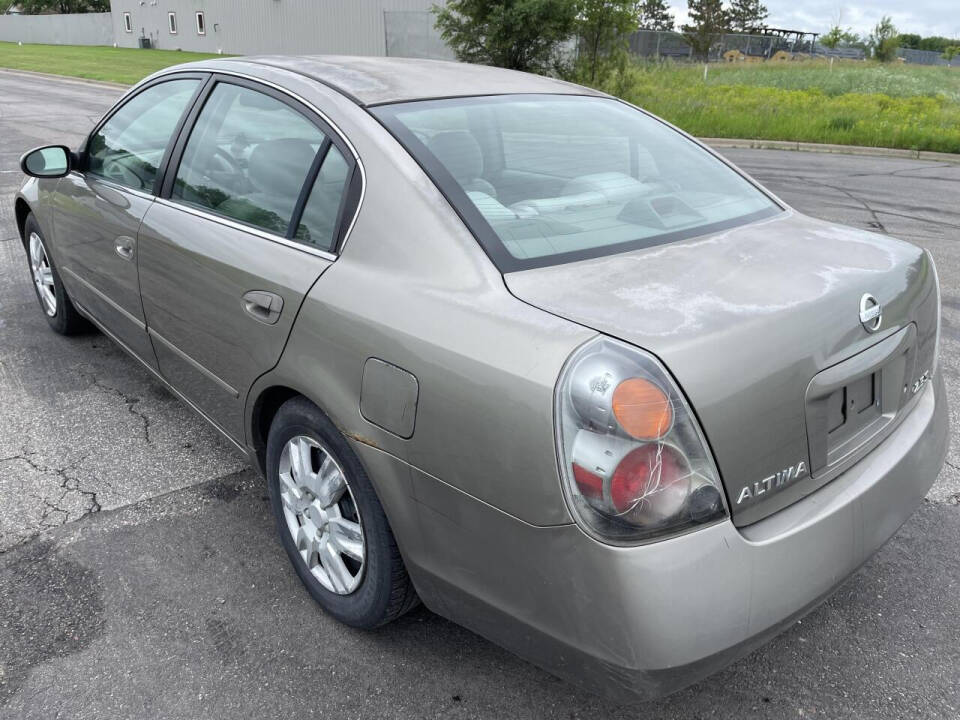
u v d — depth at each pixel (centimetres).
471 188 219
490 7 1717
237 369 257
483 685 224
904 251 234
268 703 217
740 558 170
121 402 393
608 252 210
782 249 223
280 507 259
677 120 1664
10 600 254
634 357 163
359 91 254
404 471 195
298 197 244
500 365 174
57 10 7575
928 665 233
